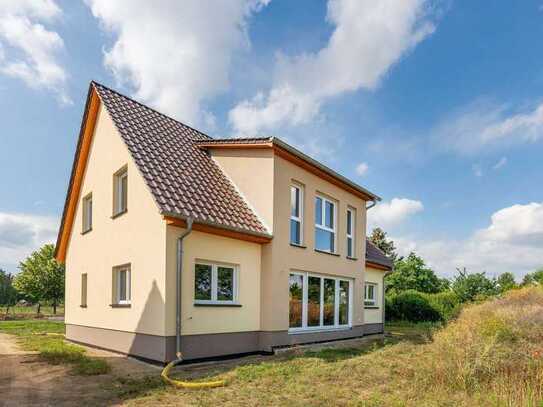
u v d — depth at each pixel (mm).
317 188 13898
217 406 6016
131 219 10531
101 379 7590
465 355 7910
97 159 13039
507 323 11688
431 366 7727
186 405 6055
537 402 5910
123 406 5977
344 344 13594
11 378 7656
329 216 15023
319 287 13945
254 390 6867
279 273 11633
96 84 12492
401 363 8852
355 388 7043
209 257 9992
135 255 10203
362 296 16531
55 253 15781
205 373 8109
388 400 6250
